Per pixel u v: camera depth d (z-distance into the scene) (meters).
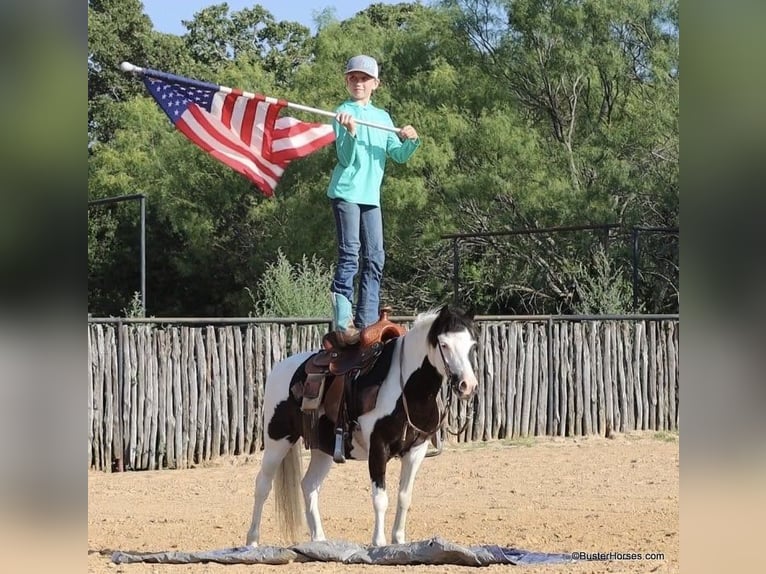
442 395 8.48
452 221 28.22
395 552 8.17
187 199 31.11
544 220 27.61
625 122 28.25
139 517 11.28
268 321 15.52
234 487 13.45
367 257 10.38
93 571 7.98
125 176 31.31
